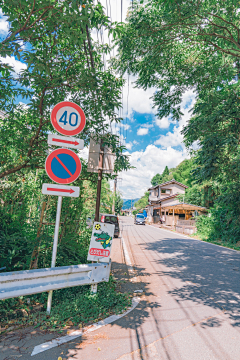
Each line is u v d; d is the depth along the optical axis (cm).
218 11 768
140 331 357
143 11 731
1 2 400
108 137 550
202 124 1058
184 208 3028
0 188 576
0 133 477
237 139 1092
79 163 438
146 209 7106
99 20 439
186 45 993
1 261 458
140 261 938
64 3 351
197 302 494
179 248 1346
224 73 989
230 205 1691
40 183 568
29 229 548
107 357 284
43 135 521
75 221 610
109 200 2377
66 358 279
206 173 1211
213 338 342
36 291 360
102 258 480
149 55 843
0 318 370
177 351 304
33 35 423
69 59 550
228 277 714
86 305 418
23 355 281
